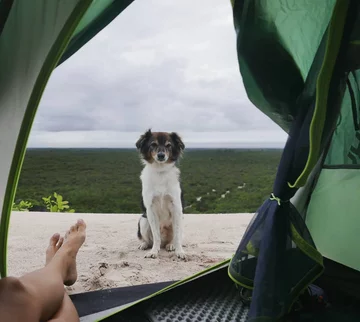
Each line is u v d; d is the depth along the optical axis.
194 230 2.76
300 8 1.00
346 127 1.14
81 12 0.99
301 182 0.95
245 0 0.96
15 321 0.92
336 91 0.89
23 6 1.12
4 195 1.33
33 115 1.16
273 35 1.02
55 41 1.03
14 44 1.16
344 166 1.21
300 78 1.08
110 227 2.92
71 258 1.46
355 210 1.29
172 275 1.85
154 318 1.28
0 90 1.23
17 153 1.22
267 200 1.11
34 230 2.73
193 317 1.29
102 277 1.76
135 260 2.11
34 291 1.04
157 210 2.53
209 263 2.06
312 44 1.07
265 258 1.02
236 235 2.61
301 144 0.97
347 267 1.36
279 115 1.17
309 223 1.36
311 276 1.03
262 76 1.07
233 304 1.38
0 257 1.44
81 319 1.34
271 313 1.00
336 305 1.29
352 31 0.84
